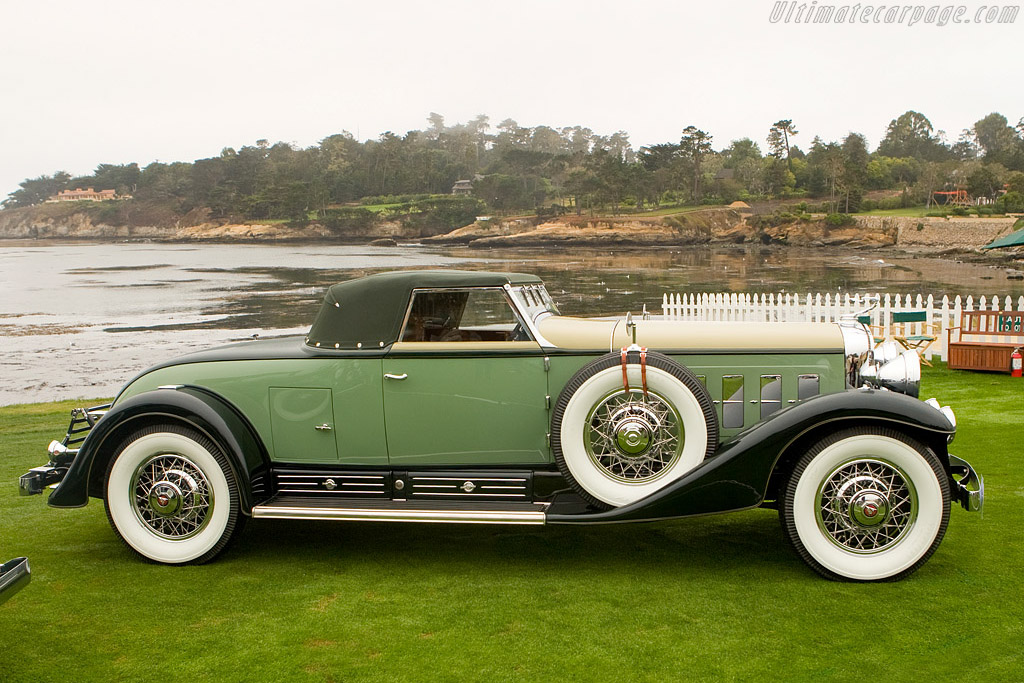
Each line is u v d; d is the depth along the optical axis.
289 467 4.76
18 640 3.54
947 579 4.04
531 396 4.47
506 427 4.51
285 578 4.30
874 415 3.90
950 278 50.16
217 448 4.46
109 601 3.99
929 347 12.23
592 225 146.25
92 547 4.89
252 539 5.03
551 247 137.62
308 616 3.77
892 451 3.96
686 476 4.06
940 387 9.91
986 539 4.61
